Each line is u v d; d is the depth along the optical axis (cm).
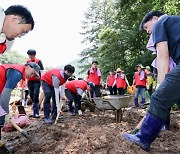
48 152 323
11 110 744
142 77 1002
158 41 282
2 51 280
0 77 341
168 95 273
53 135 385
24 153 345
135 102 1016
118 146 298
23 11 259
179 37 280
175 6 961
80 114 756
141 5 1650
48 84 601
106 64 2227
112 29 2053
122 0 1623
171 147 352
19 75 348
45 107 604
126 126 501
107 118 647
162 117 287
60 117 686
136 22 1853
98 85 995
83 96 843
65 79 586
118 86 1220
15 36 270
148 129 297
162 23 286
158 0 1096
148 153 298
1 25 251
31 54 644
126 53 2227
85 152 295
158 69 283
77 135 344
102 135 316
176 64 286
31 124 586
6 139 446
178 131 473
